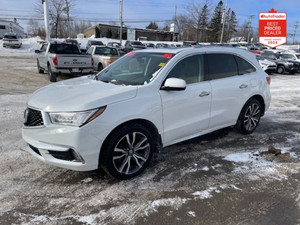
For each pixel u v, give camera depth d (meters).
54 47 11.99
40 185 3.15
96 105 2.93
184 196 3.03
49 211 2.70
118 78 3.84
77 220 2.58
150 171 3.57
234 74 4.64
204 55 4.19
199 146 4.48
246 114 4.98
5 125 5.12
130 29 55.56
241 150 4.37
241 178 3.46
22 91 8.72
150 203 2.89
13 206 2.75
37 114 3.04
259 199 3.02
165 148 4.36
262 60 19.50
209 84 4.12
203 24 57.91
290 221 2.66
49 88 3.59
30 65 17.70
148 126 3.45
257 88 5.00
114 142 3.07
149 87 3.41
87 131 2.85
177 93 3.64
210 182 3.35
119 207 2.80
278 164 3.89
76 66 11.10
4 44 29.97
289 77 18.16
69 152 2.89
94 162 2.99
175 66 3.74
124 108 3.10
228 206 2.88
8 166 3.56
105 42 44.00
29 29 69.62
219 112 4.35
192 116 3.91
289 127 5.78
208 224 2.59
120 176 3.25
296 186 3.31
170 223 2.59
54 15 41.00
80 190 3.08
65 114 2.87
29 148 3.33
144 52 4.27
